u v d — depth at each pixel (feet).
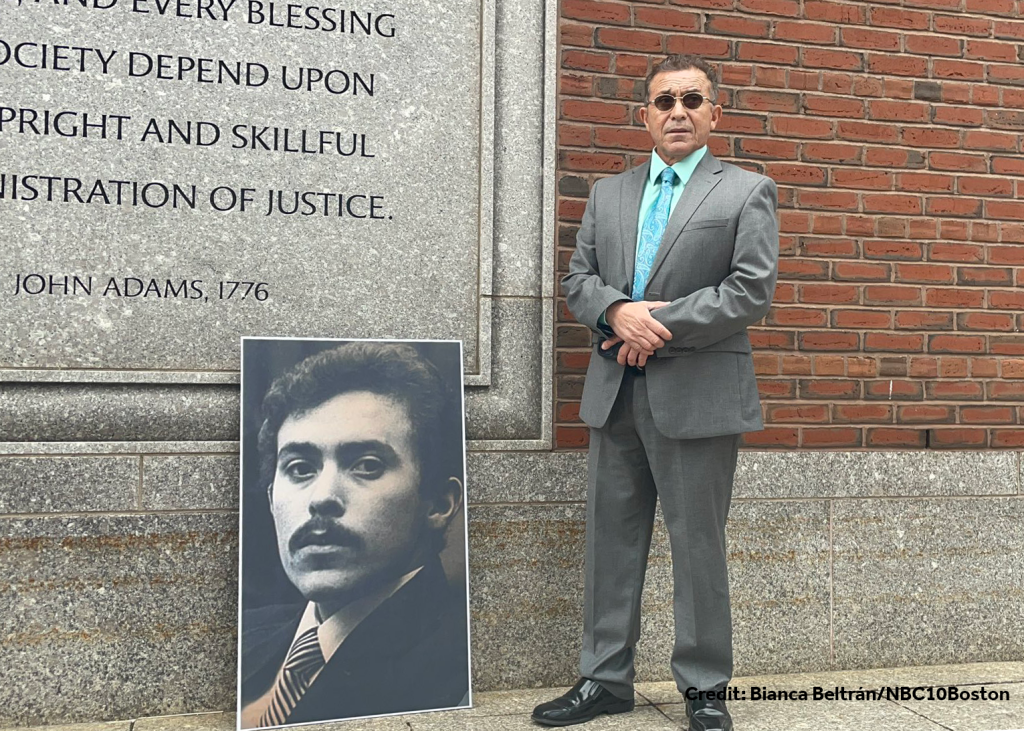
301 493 10.46
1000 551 13.05
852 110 13.07
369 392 10.88
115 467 10.47
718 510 10.09
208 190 10.96
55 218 10.51
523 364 11.88
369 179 11.48
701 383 9.87
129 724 10.12
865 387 12.98
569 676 11.64
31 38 10.51
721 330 9.59
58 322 10.48
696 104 10.19
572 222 12.18
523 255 11.94
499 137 11.93
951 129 13.43
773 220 10.05
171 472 10.62
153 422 10.66
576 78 12.23
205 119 10.98
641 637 11.81
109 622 10.32
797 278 12.82
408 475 10.83
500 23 11.99
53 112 10.54
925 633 12.73
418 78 11.68
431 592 10.67
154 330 10.75
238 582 10.10
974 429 13.32
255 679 9.92
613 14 12.36
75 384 10.48
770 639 12.24
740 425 9.86
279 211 11.16
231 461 10.80
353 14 11.50
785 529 12.36
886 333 13.10
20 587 10.09
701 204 10.05
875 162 13.14
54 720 10.11
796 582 12.35
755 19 12.79
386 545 10.62
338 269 11.33
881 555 12.66
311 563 10.35
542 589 11.61
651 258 10.20
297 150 11.25
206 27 11.02
